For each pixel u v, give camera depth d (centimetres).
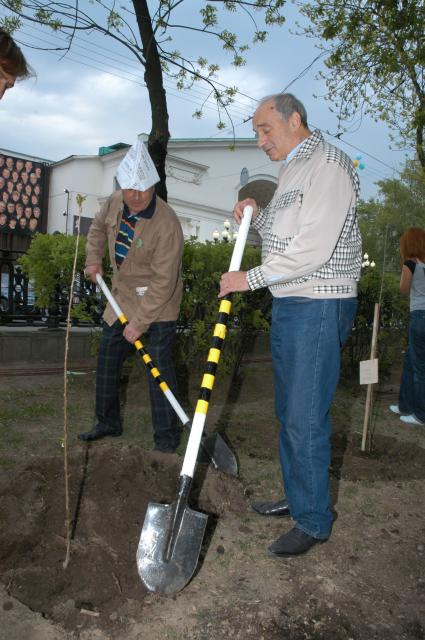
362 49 758
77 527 216
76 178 2050
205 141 1948
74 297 524
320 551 225
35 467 258
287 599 190
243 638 168
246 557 216
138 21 518
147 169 286
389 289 660
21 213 2100
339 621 180
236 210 260
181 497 198
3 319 538
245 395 499
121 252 315
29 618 164
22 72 178
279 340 228
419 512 272
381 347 680
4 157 2045
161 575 187
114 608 174
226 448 299
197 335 489
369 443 366
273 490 283
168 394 280
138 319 292
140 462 274
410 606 192
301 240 204
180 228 304
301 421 217
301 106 227
